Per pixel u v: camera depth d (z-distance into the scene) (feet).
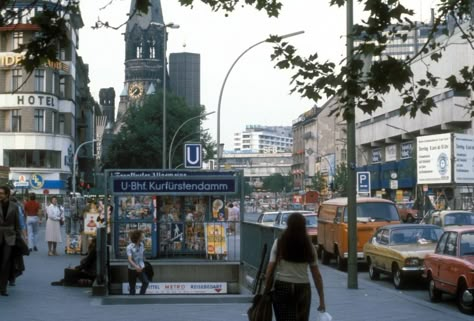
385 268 76.59
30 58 30.22
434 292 62.23
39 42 30.07
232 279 68.03
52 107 268.21
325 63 35.91
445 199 168.35
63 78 281.13
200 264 67.97
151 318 47.91
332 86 35.86
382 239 79.51
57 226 99.14
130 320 47.03
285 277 32.24
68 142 276.41
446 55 243.60
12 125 263.29
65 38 30.35
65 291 61.57
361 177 123.75
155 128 292.81
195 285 66.95
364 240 93.20
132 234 61.00
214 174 80.79
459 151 155.22
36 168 264.52
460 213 101.19
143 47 634.84
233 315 49.39
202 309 52.42
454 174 154.51
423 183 165.89
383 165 324.19
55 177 268.82
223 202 85.25
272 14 36.29
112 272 66.28
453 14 36.14
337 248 95.40
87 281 64.90
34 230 105.81
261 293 33.24
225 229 71.36
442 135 157.79
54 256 97.66
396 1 34.04
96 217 98.99
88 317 48.24
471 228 61.57
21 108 262.88
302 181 611.06
